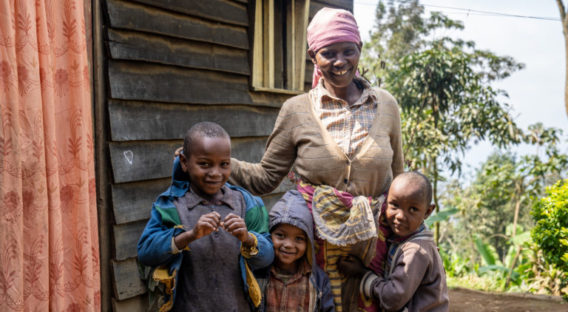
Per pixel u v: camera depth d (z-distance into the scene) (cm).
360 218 220
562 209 565
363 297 238
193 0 327
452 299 596
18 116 180
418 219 224
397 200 223
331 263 232
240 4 372
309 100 239
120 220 270
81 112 210
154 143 297
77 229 209
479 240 1012
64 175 208
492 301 584
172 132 307
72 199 209
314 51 231
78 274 209
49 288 194
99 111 266
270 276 228
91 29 265
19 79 182
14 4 181
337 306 231
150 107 296
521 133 1162
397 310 223
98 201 266
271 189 259
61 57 208
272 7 405
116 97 271
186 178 215
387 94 244
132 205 279
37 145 185
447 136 1104
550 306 550
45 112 193
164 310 192
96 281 218
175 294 194
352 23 228
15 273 177
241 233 182
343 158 225
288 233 224
